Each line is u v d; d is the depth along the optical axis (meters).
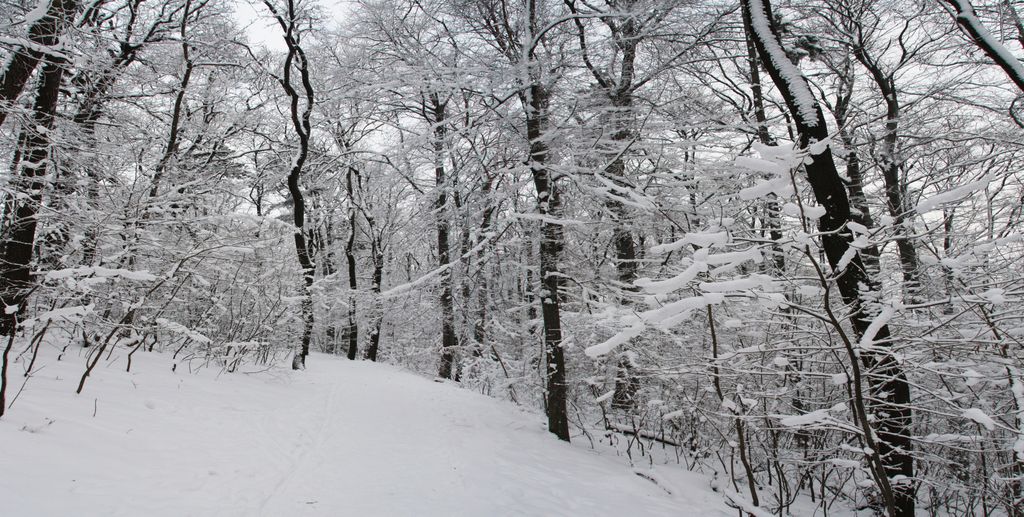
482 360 13.18
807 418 3.98
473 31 8.30
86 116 9.20
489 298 12.59
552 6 8.01
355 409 8.26
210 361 8.92
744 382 5.49
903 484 4.81
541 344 10.11
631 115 8.07
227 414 6.16
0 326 6.89
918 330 5.14
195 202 9.82
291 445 5.73
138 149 10.25
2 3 6.79
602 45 7.82
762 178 6.99
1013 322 4.60
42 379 5.33
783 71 5.24
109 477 3.81
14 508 3.03
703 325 7.00
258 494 4.24
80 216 7.03
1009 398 4.83
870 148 8.57
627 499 5.24
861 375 4.44
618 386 8.91
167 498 3.78
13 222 6.59
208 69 13.05
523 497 5.02
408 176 9.71
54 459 3.77
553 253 8.20
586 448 7.70
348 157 15.05
